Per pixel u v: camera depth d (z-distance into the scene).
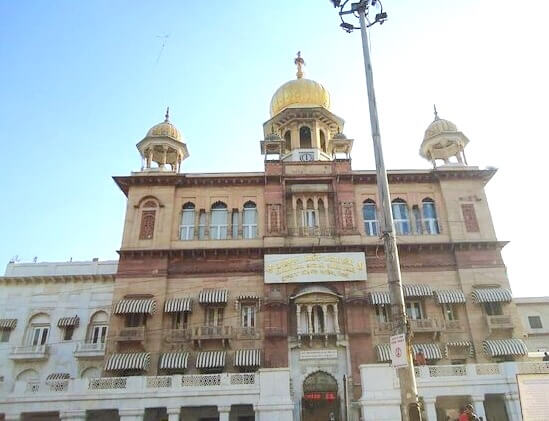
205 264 35.31
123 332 32.06
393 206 38.25
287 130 47.62
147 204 37.56
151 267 34.84
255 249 35.31
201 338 31.97
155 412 29.55
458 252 35.72
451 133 40.41
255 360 31.34
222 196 38.44
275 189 38.09
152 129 41.84
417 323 32.66
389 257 12.76
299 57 53.50
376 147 14.21
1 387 36.69
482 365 27.98
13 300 40.59
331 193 38.22
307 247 35.06
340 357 32.03
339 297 33.56
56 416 28.08
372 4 16.70
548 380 12.56
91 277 41.00
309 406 30.69
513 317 33.31
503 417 28.98
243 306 34.19
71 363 38.34
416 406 11.02
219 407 26.58
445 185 38.47
